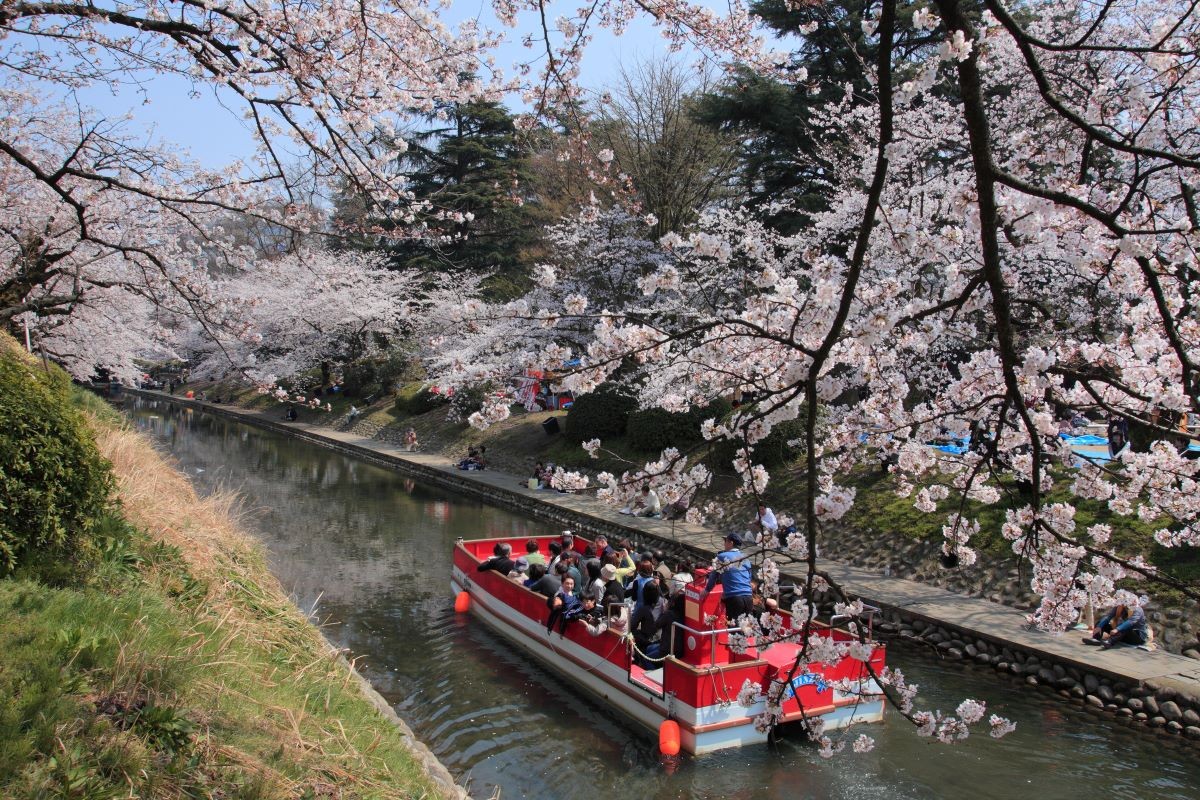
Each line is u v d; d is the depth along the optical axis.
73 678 3.78
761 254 16.95
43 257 11.70
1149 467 4.80
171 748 3.74
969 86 3.25
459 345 29.77
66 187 11.90
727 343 4.59
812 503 3.61
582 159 7.51
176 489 10.23
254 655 5.54
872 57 18.00
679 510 5.30
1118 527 10.75
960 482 5.62
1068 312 10.20
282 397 11.55
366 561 15.38
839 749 7.32
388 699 9.38
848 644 4.25
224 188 9.39
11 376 5.14
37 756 3.30
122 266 16.69
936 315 4.62
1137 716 8.48
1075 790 7.29
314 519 19.16
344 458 29.98
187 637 4.98
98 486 5.42
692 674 7.99
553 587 10.73
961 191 4.57
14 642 3.95
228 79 6.71
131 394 55.12
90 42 7.32
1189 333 4.91
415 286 36.44
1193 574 9.75
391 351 37.72
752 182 23.72
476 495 22.56
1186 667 8.85
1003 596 11.30
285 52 6.96
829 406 14.99
